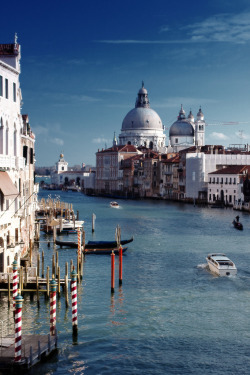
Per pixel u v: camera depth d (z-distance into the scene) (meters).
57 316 36.97
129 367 29.56
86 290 43.91
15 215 43.28
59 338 33.16
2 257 39.84
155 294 42.69
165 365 29.78
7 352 28.86
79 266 48.12
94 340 32.94
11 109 40.22
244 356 30.88
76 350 31.53
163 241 70.88
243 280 47.06
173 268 52.31
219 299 41.31
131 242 69.94
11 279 38.88
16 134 41.94
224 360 30.38
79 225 82.69
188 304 40.03
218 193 147.38
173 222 97.31
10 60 41.59
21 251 48.53
